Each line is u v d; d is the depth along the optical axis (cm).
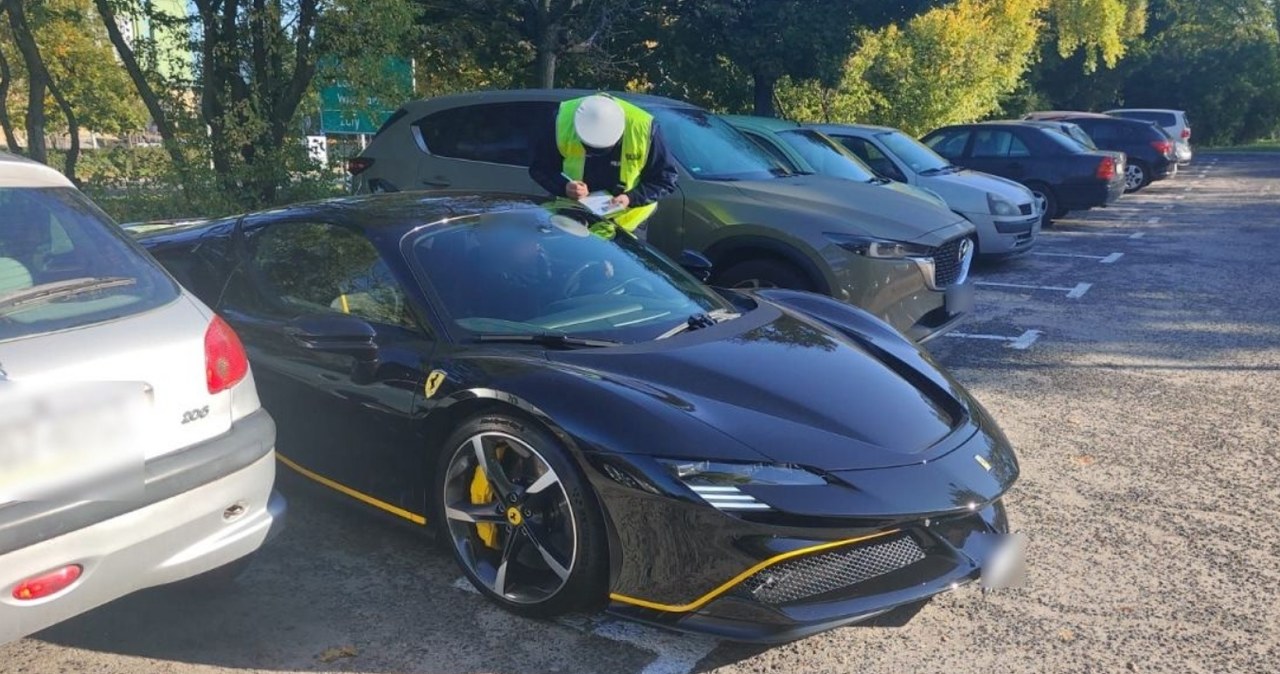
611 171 567
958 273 640
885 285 569
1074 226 1416
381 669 288
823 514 270
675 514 275
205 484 259
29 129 945
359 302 370
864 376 339
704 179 629
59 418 231
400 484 344
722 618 277
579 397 295
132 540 244
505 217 411
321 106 1028
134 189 916
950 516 288
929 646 304
